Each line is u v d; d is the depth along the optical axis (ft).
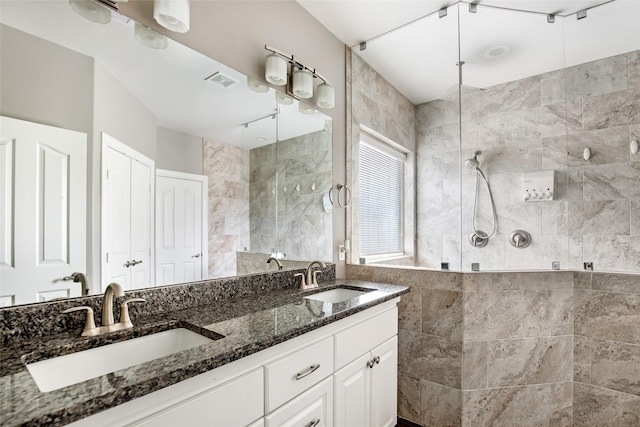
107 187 3.70
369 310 4.95
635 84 7.52
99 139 3.62
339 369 4.21
